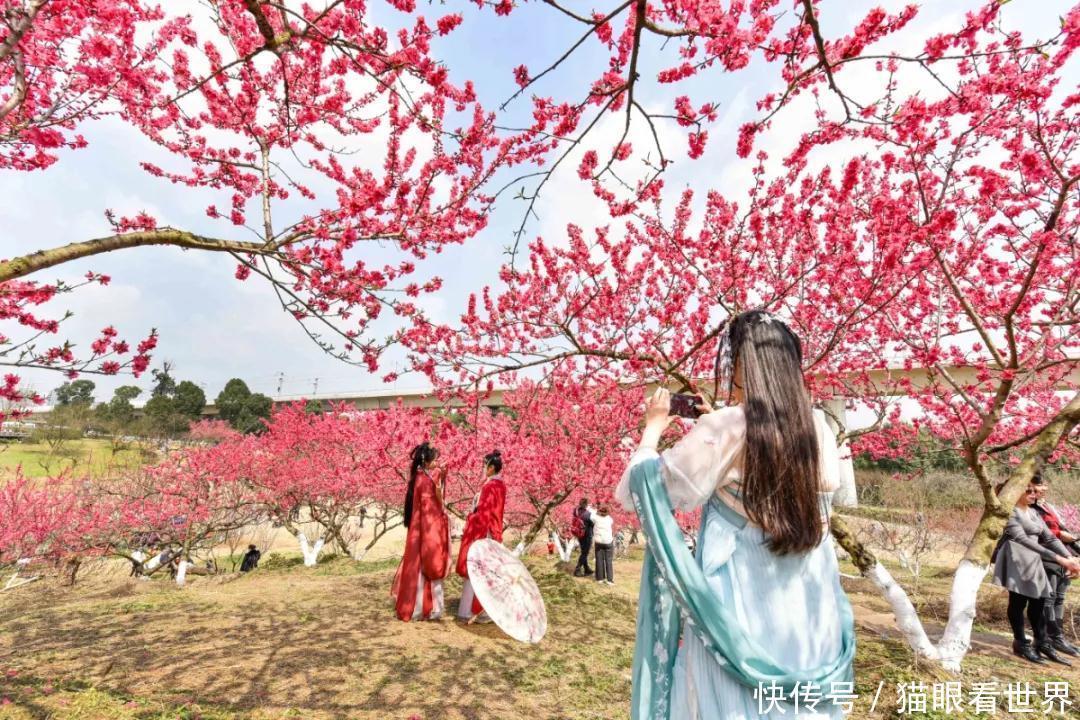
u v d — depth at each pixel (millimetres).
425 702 3570
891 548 11312
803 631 1196
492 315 5703
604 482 8680
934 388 5742
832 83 2531
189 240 2871
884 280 4074
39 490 11711
